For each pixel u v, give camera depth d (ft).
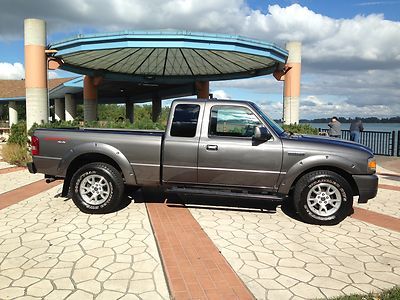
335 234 17.80
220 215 20.44
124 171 20.03
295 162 19.07
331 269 13.79
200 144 19.56
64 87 90.12
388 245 16.47
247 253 15.12
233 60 59.06
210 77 74.79
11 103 119.75
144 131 21.98
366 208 23.13
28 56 45.52
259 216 20.48
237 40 44.96
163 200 23.45
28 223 18.57
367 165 18.88
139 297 11.52
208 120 19.83
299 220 19.93
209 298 11.43
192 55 57.47
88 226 18.15
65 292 11.74
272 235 17.40
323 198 19.21
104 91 107.65
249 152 19.27
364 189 18.95
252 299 11.42
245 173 19.43
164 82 75.87
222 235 17.17
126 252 14.96
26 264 13.75
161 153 19.89
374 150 58.59
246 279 12.82
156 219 19.31
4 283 12.28
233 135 19.89
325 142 19.49
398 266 14.19
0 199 23.59
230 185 19.80
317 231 18.20
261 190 19.65
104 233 17.15
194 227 18.13
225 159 19.45
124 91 107.55
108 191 20.10
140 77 74.64
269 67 61.62
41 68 46.14
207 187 20.11
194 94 80.94
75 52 46.52
